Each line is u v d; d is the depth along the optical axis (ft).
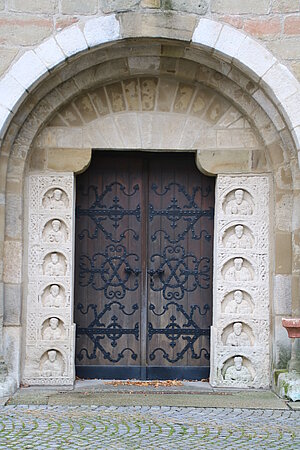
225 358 28.78
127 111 29.12
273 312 28.50
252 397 27.14
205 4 27.02
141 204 30.63
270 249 28.94
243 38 26.99
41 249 28.89
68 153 28.99
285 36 27.07
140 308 30.42
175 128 29.14
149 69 28.43
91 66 27.91
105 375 30.22
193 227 30.55
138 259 30.53
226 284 29.01
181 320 30.42
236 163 29.12
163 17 26.81
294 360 27.50
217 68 27.99
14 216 28.19
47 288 28.94
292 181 28.30
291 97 26.94
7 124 26.96
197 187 30.60
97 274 30.48
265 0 27.12
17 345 28.07
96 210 30.55
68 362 28.71
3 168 27.73
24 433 22.02
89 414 24.41
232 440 21.56
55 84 27.84
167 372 30.27
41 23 26.94
